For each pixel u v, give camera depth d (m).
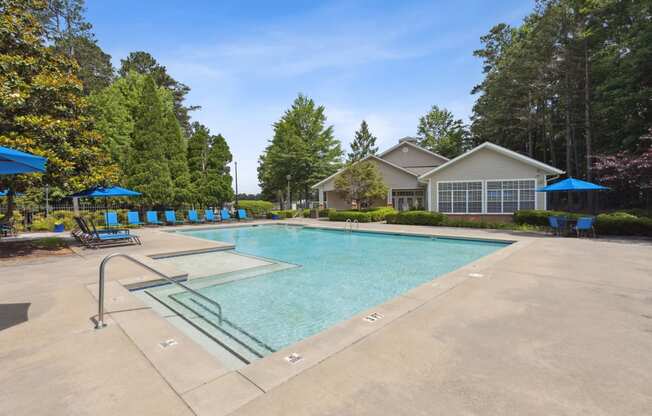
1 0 9.09
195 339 4.12
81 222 10.55
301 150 30.28
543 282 5.59
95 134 10.80
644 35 16.30
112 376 2.62
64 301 4.67
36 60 9.26
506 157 17.34
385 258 9.87
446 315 4.03
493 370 2.72
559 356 2.97
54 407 2.22
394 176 23.48
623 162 14.67
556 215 14.05
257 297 6.01
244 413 2.14
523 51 23.45
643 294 4.90
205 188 25.53
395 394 2.37
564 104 22.12
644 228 11.26
